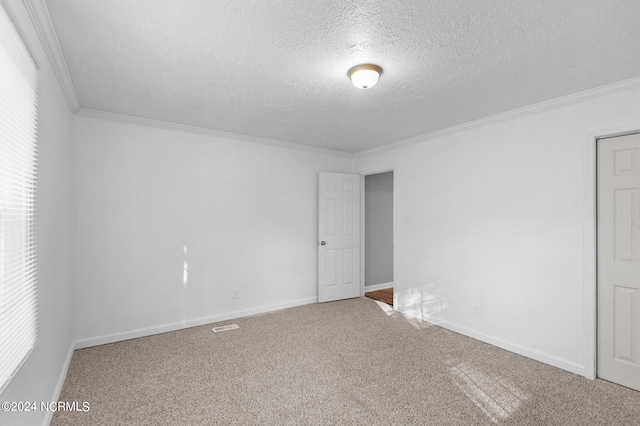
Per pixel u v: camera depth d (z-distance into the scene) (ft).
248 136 13.56
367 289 18.29
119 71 7.61
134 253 11.26
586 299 8.58
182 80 8.11
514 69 7.45
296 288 15.25
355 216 16.89
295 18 5.59
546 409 7.06
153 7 5.26
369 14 5.48
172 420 6.66
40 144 5.88
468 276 11.48
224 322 12.79
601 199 8.50
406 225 13.98
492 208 10.80
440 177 12.58
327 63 7.22
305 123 11.74
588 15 5.45
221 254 13.09
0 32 3.95
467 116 10.78
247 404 7.22
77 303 10.27
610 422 6.60
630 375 7.95
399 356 9.71
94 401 7.30
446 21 5.66
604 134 8.33
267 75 7.82
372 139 14.02
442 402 7.31
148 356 9.66
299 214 15.39
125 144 11.16
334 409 7.04
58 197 7.68
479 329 11.09
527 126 9.93
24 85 4.90
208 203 12.81
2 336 4.02
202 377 8.41
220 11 5.39
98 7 5.25
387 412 6.94
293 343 10.67
